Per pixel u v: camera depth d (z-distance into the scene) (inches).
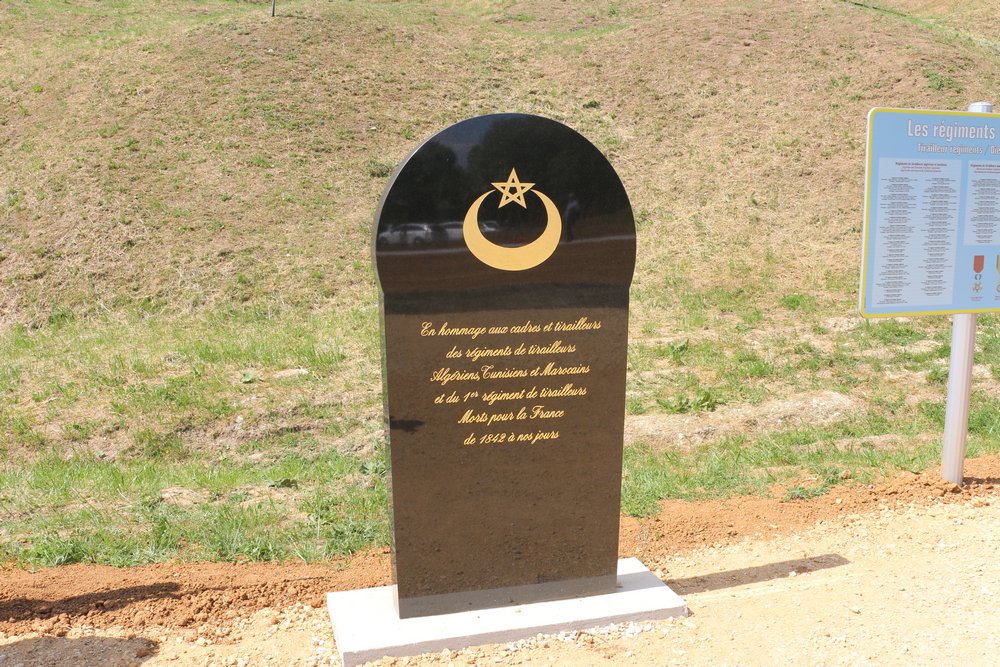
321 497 226.8
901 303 212.4
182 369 352.2
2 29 821.9
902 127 205.2
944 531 198.7
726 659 146.3
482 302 154.8
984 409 299.7
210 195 536.1
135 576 178.2
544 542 164.6
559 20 936.9
